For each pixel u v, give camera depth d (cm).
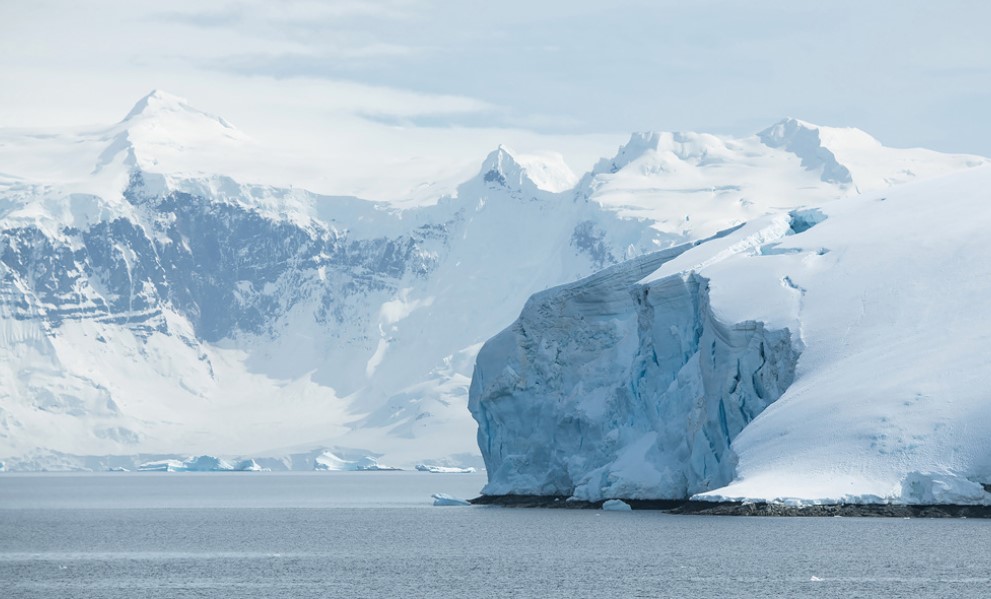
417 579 17462
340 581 17362
